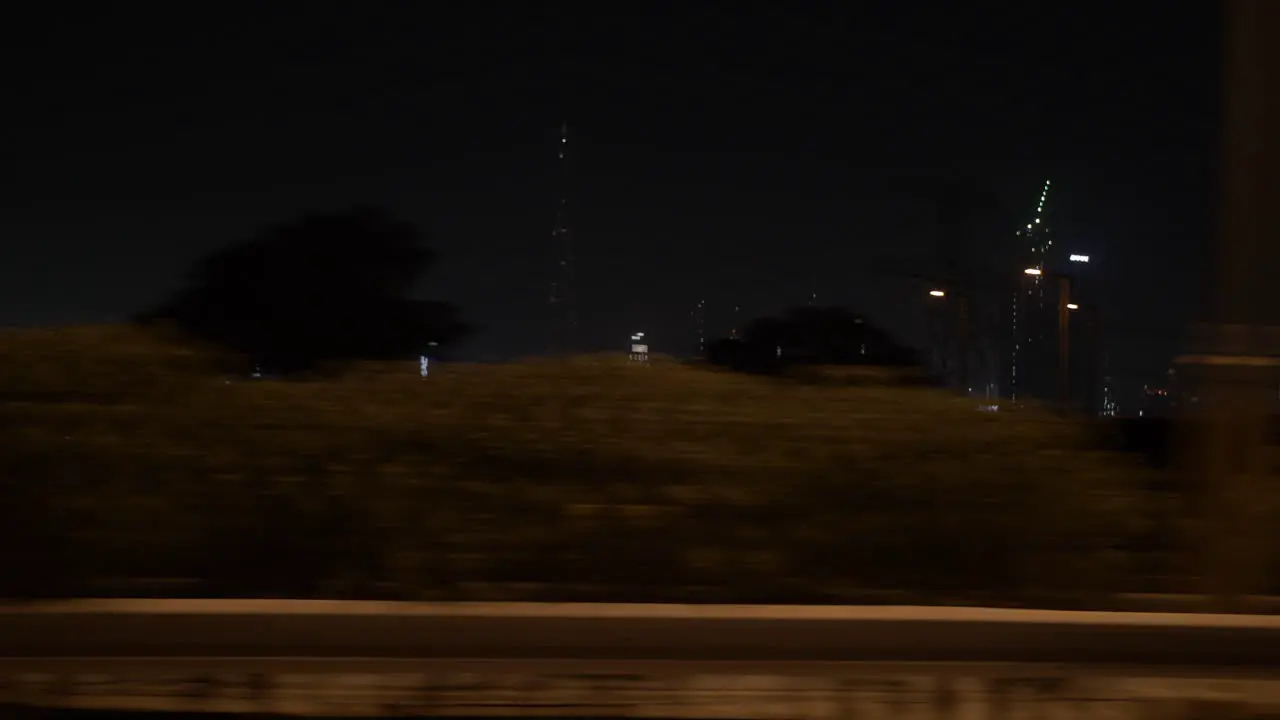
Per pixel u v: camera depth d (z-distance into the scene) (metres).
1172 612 7.38
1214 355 7.68
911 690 6.06
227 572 7.54
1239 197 7.42
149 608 6.79
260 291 12.45
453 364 9.27
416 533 7.65
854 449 8.07
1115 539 7.83
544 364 9.21
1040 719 6.06
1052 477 7.98
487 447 8.00
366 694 6.06
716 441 8.12
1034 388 21.11
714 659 6.39
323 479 7.83
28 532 7.43
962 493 7.85
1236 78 7.30
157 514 7.57
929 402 8.70
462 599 7.31
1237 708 6.05
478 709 6.06
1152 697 6.08
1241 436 7.61
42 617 6.62
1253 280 7.52
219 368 8.95
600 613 6.80
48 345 8.58
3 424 7.80
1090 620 6.81
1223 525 7.57
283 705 6.05
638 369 9.20
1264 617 7.01
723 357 11.66
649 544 7.67
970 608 7.16
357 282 12.71
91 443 7.75
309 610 6.80
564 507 7.79
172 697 6.06
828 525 7.78
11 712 5.97
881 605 7.42
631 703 6.09
